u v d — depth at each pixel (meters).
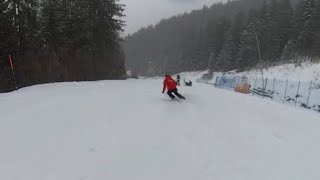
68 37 46.66
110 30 52.44
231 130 12.90
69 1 48.97
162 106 16.97
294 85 30.69
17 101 17.59
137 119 13.54
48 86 28.16
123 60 61.12
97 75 49.75
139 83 35.56
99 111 14.76
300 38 81.19
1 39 34.16
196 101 19.52
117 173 8.55
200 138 11.57
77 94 21.02
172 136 11.51
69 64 43.38
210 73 101.44
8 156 9.41
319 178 9.09
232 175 8.87
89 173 8.47
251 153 10.51
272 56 88.00
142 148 10.16
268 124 14.24
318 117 17.28
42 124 12.31
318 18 79.75
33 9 37.84
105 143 10.40
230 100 20.98
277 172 9.27
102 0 51.28
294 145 11.59
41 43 41.84
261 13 99.81
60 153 9.61
